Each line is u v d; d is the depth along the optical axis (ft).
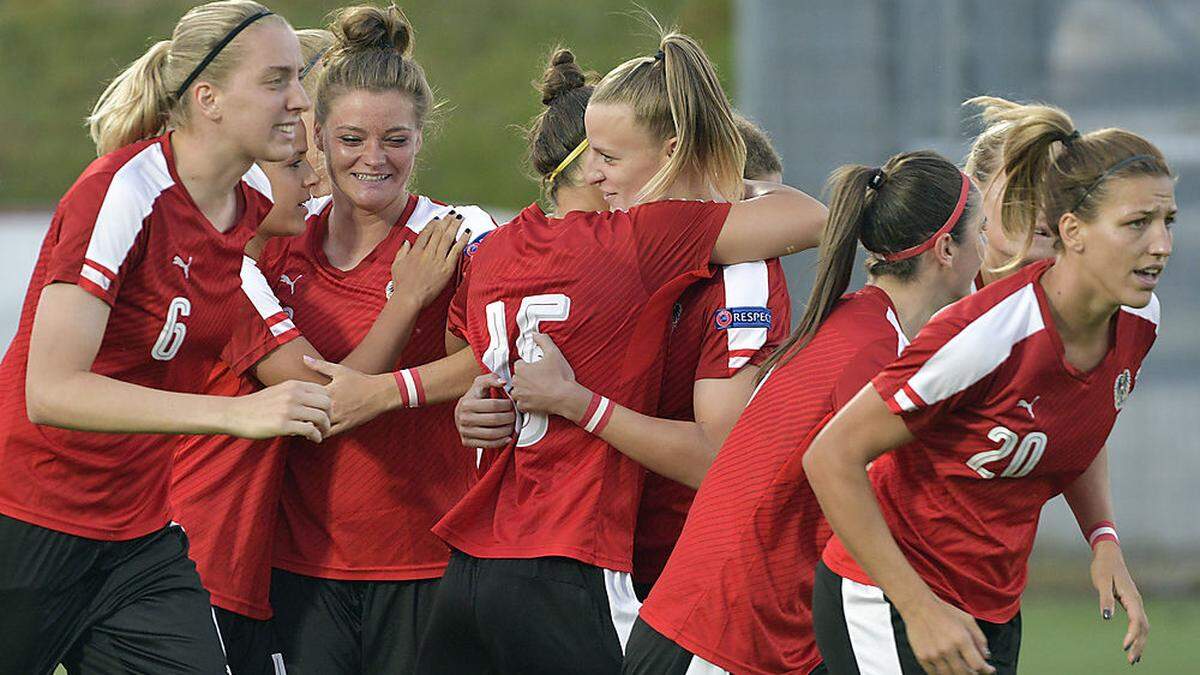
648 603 38.29
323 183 46.68
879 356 36.40
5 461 39.24
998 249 40.86
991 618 35.19
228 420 37.70
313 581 45.52
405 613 45.37
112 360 39.24
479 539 40.40
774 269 41.22
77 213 37.63
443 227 44.68
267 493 44.57
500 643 39.47
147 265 38.55
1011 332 32.24
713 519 37.65
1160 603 94.84
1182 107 102.27
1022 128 34.06
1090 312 32.48
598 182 41.57
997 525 34.63
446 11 250.57
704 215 40.14
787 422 37.06
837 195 37.63
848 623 35.68
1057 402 32.91
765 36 105.70
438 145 221.05
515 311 40.60
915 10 104.12
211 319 40.60
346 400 42.75
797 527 37.35
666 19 244.22
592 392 39.63
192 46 38.91
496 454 42.39
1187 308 100.48
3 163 219.61
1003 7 103.96
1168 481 100.42
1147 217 31.60
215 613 44.24
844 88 104.83
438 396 43.32
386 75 43.39
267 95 39.14
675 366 41.52
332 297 45.32
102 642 40.83
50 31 248.32
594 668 39.01
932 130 103.91
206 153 39.40
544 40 242.99
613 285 39.86
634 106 40.50
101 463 39.65
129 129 39.73
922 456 34.19
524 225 41.60
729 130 41.11
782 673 37.55
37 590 39.50
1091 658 79.10
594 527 39.40
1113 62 103.55
